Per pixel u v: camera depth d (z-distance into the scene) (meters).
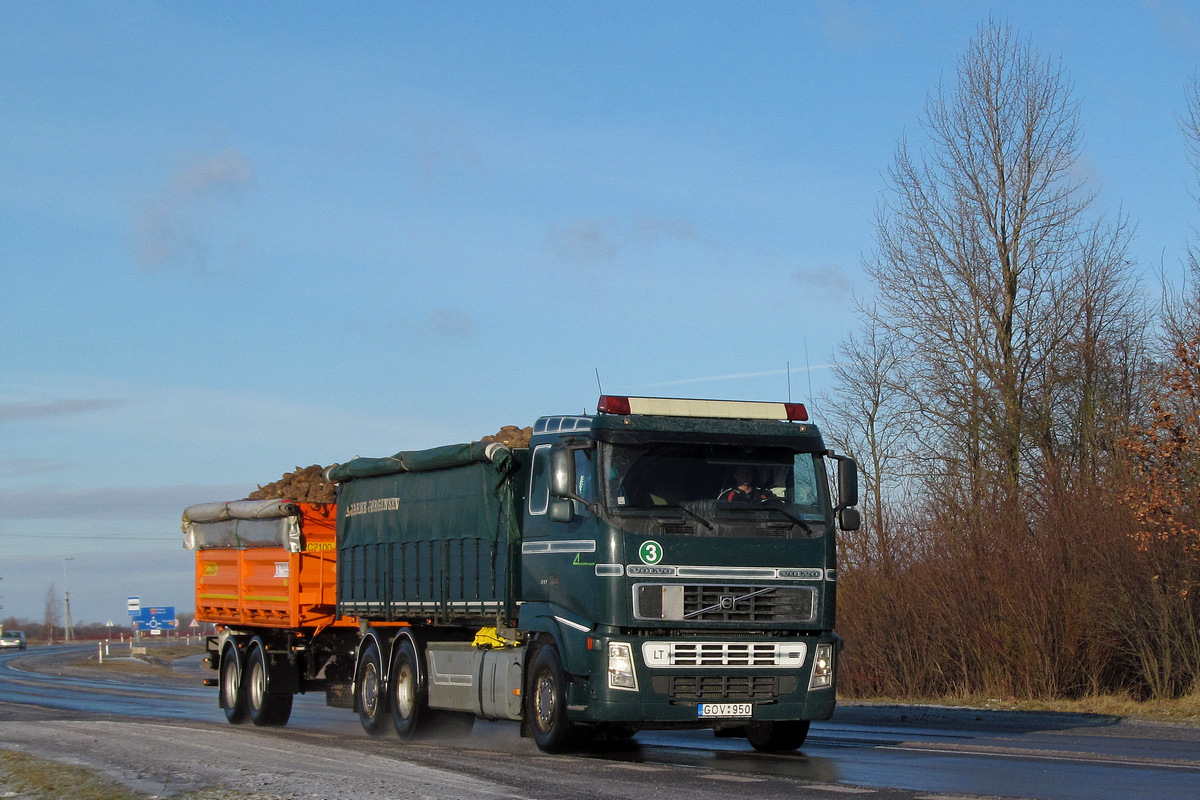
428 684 15.45
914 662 25.52
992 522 24.34
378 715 16.31
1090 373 28.12
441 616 15.10
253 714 19.08
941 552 25.03
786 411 13.11
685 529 12.27
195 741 14.13
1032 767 10.77
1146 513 20.28
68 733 15.42
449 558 15.03
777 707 12.34
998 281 30.27
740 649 12.27
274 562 18.80
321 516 18.64
